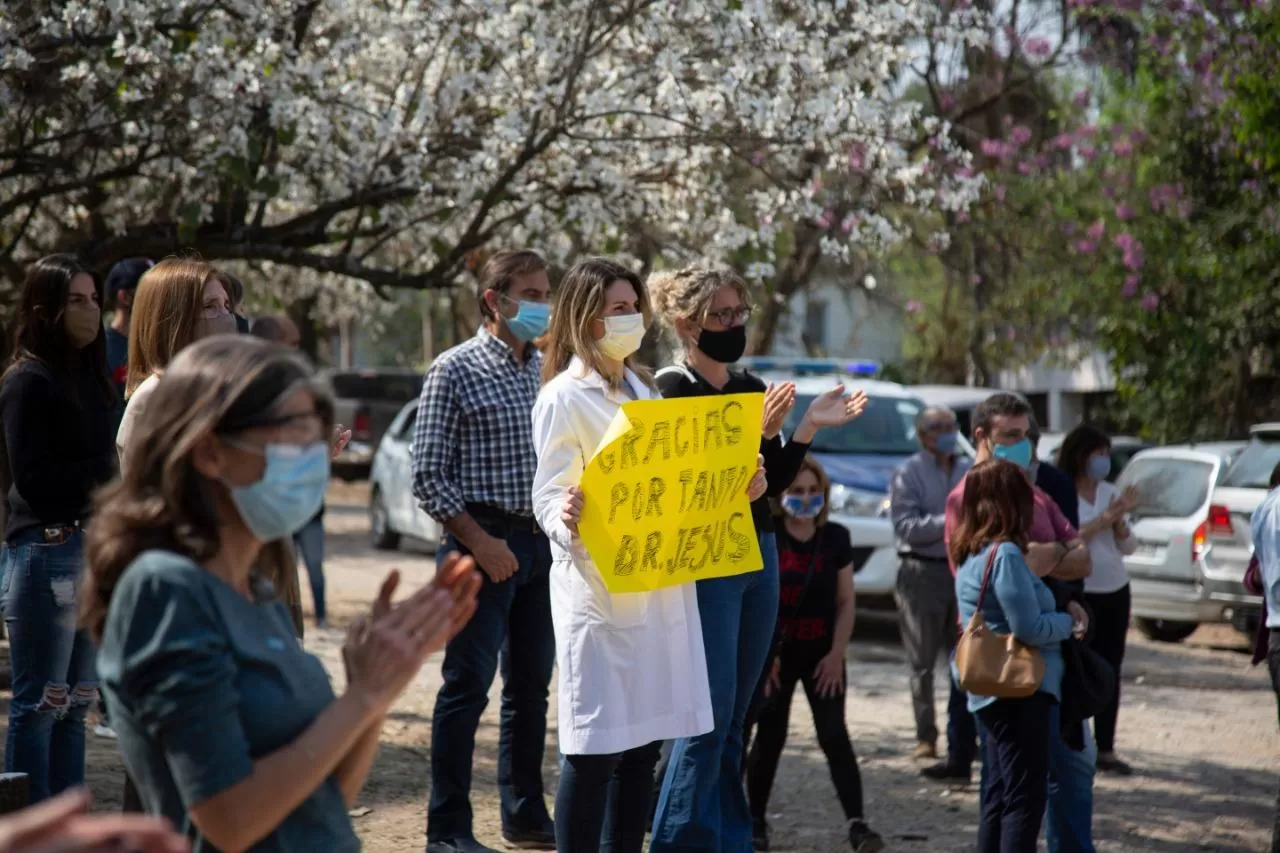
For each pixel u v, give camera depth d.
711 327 5.31
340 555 18.02
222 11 8.95
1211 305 18.55
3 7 8.03
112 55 8.51
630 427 4.34
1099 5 18.09
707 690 4.72
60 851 1.92
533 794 5.90
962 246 20.16
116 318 6.88
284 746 2.46
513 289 5.74
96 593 2.49
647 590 4.51
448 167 9.73
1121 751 8.74
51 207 11.58
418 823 6.20
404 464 17.77
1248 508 12.62
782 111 9.16
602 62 9.87
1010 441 6.60
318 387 2.56
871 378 16.47
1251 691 11.02
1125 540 8.23
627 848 4.74
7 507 5.32
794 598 6.42
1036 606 5.32
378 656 2.50
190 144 9.06
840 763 6.41
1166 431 19.45
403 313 41.84
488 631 5.61
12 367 4.94
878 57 9.84
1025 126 20.75
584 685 4.52
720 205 10.28
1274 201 17.50
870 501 11.90
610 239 10.42
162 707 2.33
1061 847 5.79
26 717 4.92
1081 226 19.81
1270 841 6.77
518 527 5.71
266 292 16.55
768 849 6.41
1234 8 16.97
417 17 9.36
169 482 2.45
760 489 4.91
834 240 9.98
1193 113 18.45
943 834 6.75
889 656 11.93
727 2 8.99
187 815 2.43
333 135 9.80
